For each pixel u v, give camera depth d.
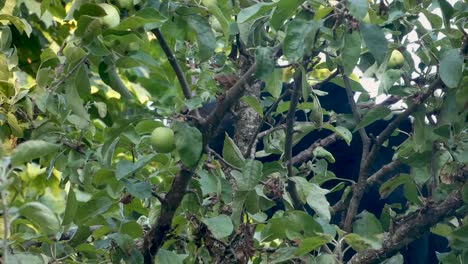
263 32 3.26
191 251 3.00
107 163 2.82
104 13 2.66
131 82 5.77
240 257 2.93
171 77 3.36
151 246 2.86
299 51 2.73
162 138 2.73
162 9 2.91
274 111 3.53
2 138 2.72
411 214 3.16
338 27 2.89
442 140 3.13
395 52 3.16
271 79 3.12
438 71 3.05
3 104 2.65
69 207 2.62
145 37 3.04
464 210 3.16
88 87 2.80
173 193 2.83
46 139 2.87
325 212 2.92
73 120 2.93
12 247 2.58
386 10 3.08
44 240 2.68
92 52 2.69
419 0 3.22
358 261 3.14
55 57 2.87
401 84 3.27
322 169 3.36
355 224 3.12
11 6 3.00
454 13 3.00
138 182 2.88
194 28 2.90
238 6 3.33
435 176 3.16
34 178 5.21
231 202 3.01
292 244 2.98
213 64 3.35
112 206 3.02
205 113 4.00
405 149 3.32
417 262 3.96
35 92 2.74
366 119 3.15
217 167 2.89
